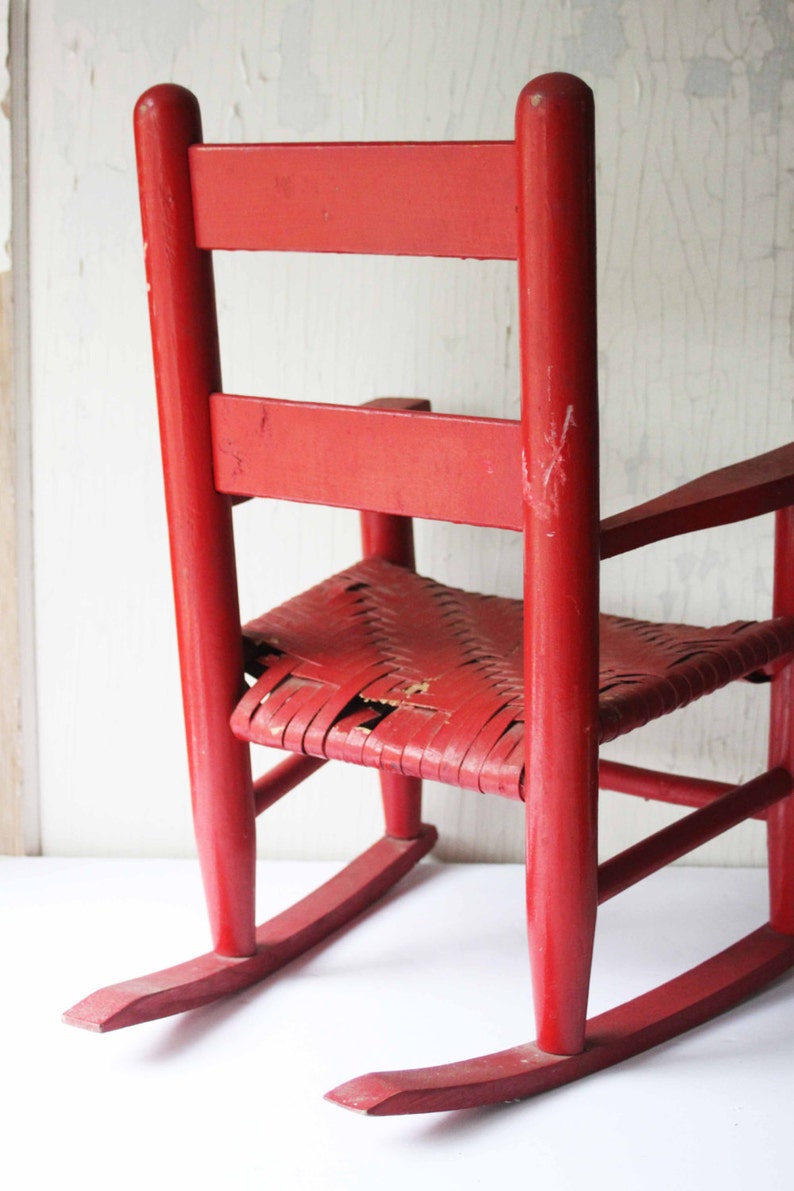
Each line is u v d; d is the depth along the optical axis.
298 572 1.38
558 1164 0.93
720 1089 1.02
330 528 1.36
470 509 0.91
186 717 1.10
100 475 1.35
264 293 1.30
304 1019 1.11
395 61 1.24
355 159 0.87
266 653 1.10
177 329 0.99
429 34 1.23
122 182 1.28
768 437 1.29
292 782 1.19
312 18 1.23
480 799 1.41
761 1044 1.08
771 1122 0.98
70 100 1.26
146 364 1.32
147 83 1.26
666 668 1.02
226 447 1.01
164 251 0.97
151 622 1.39
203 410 1.01
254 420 0.99
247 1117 0.98
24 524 1.37
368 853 1.36
